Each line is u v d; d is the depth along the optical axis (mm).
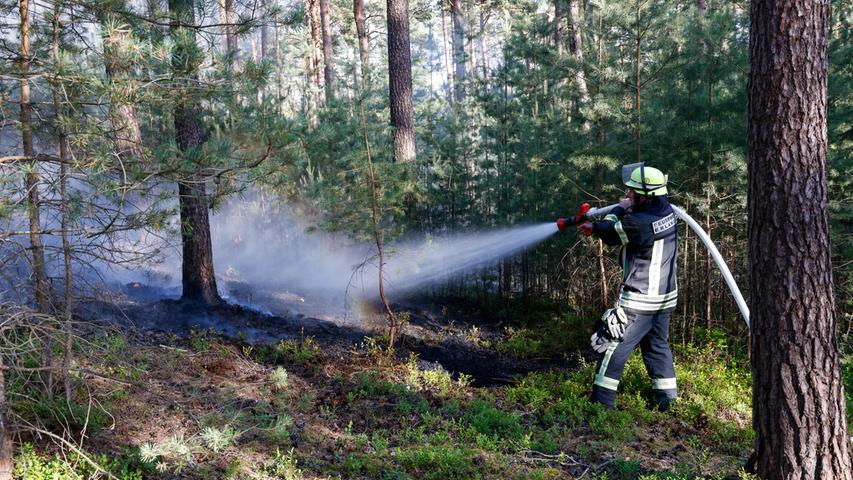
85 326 5301
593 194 9805
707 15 8742
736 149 8094
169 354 6258
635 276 6527
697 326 9734
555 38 14828
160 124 8734
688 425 6297
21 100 4461
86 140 4301
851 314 8852
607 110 8625
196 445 4203
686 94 9086
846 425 4102
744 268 9406
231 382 6402
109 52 4152
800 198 3998
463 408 6508
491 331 10859
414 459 4906
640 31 8406
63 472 4160
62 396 4887
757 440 4312
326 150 9805
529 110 12445
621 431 5812
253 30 5527
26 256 4395
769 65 4062
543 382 7656
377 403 6402
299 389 6605
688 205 9086
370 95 8508
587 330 10008
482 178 12930
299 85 16031
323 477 4633
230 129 5371
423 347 9438
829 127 8312
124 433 4875
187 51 4363
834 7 10562
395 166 8758
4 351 3922
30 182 4391
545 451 5320
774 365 4121
